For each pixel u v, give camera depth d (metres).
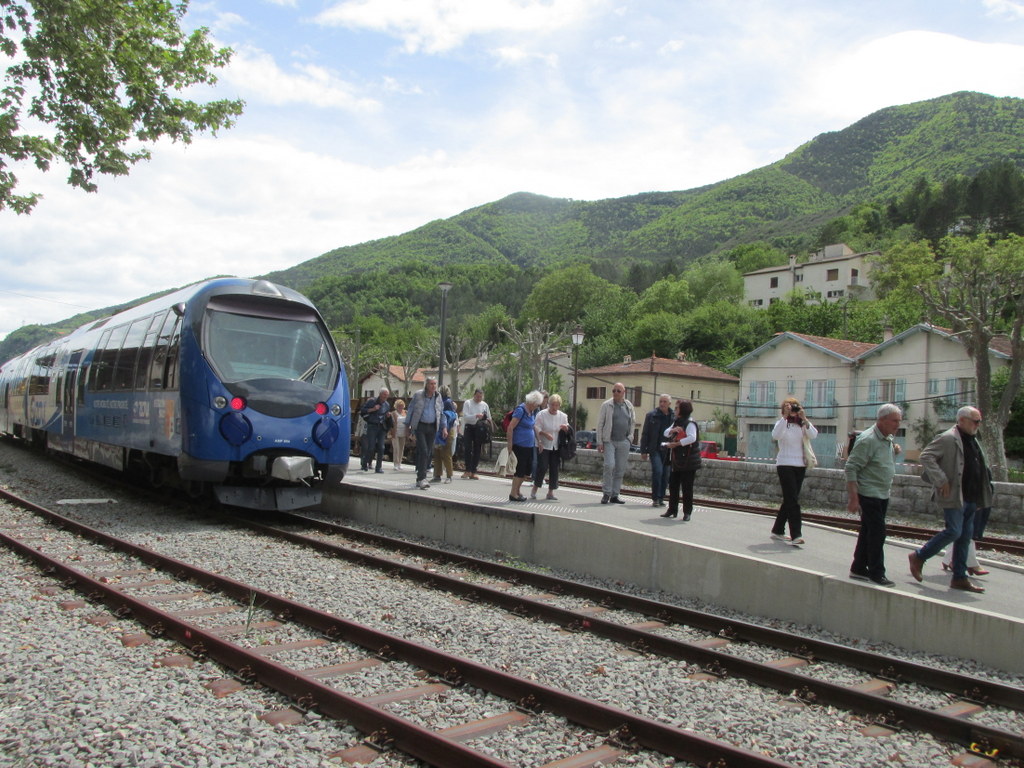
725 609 8.58
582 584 8.78
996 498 16.97
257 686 5.43
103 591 7.72
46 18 13.76
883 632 7.43
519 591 8.91
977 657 6.87
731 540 10.69
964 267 30.48
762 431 51.66
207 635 6.11
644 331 73.62
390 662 6.07
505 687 5.39
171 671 5.72
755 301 98.00
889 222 127.62
